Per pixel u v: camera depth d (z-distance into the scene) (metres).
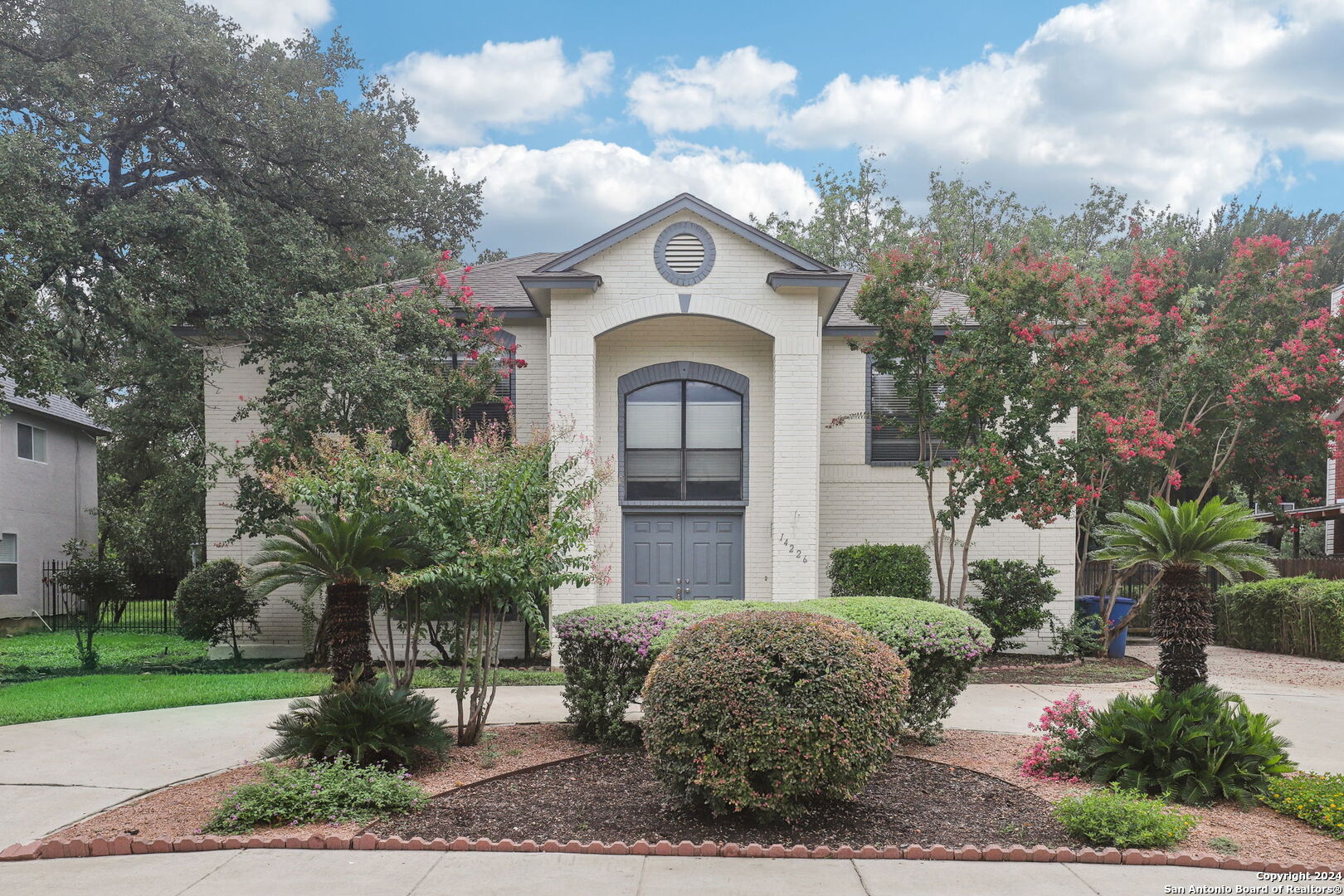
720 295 14.15
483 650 8.68
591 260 14.18
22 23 13.58
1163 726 6.97
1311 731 9.29
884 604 8.72
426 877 5.17
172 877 5.19
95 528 28.16
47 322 13.21
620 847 5.61
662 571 15.26
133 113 14.74
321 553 8.25
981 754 8.04
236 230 13.88
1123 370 14.52
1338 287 27.53
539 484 8.78
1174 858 5.39
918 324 13.62
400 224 21.39
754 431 15.21
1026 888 5.00
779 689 5.96
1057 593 15.77
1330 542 27.95
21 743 8.73
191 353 15.47
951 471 13.77
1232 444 18.23
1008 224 35.81
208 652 15.77
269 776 6.55
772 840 5.84
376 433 9.05
